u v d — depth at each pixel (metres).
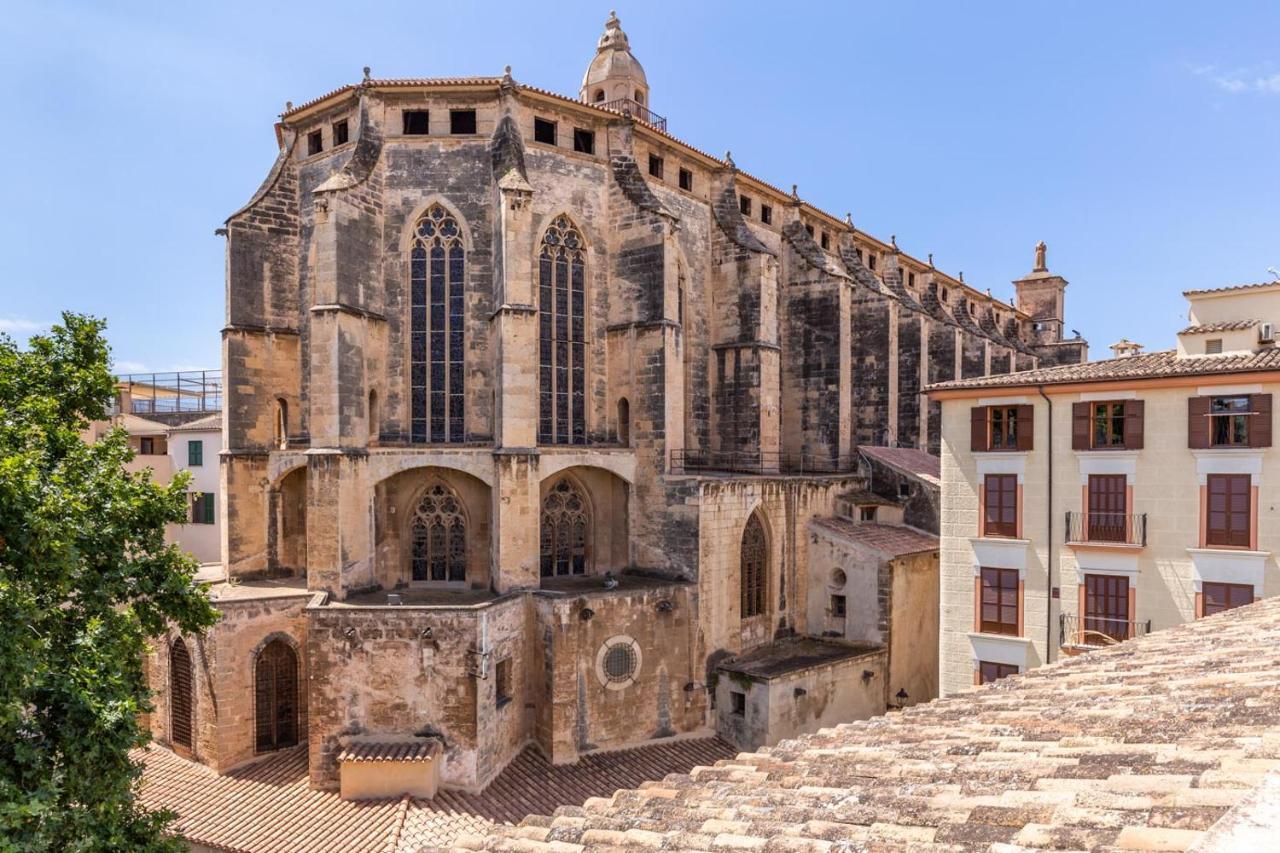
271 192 39.84
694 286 45.16
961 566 32.44
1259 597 26.38
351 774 28.72
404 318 37.25
